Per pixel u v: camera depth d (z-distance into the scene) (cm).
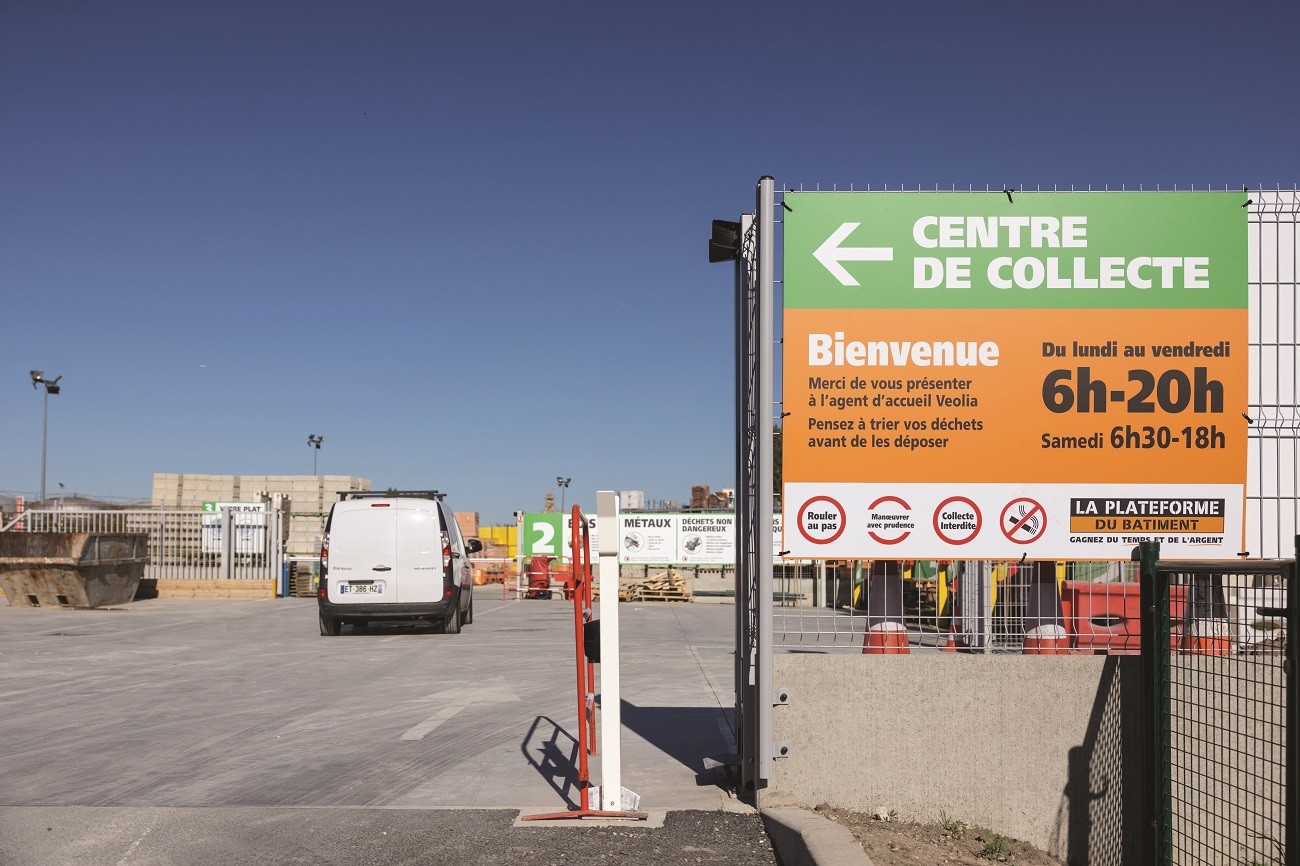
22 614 2086
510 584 3192
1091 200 598
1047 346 594
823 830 505
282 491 4369
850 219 597
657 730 816
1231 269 596
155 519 2766
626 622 2042
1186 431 593
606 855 507
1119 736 579
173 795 609
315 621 1902
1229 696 578
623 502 4394
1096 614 611
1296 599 450
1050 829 575
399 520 1605
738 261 653
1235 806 576
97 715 873
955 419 593
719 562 2988
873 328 594
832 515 591
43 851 510
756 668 589
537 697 975
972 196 598
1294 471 592
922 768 577
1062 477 592
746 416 639
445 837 532
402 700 955
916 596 602
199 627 1769
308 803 593
